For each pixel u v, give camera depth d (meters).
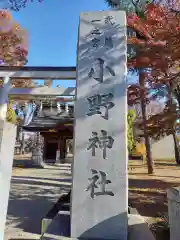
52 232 3.36
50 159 24.41
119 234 3.15
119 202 3.22
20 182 11.50
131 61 6.96
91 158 3.37
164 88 8.51
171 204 3.55
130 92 9.51
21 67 5.03
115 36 3.76
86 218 3.22
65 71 4.95
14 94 4.97
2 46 11.60
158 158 28.25
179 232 3.10
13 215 5.82
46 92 4.97
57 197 8.15
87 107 3.54
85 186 3.31
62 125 17.77
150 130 8.91
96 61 3.69
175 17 5.86
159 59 6.42
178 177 12.95
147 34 6.69
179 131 8.72
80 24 3.85
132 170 16.47
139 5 9.30
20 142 37.16
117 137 3.41
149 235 3.44
